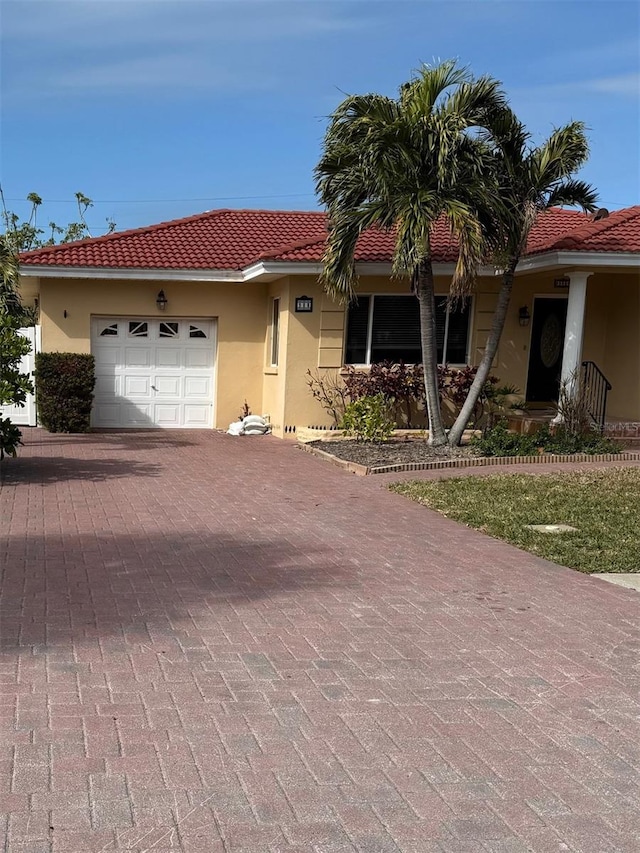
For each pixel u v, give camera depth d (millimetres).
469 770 3842
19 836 3244
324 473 12711
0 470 12562
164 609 6020
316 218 21672
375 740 4113
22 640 5320
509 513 9570
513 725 4316
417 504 10297
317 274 16281
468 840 3289
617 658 5273
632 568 7398
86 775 3699
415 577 7039
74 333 18016
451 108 12977
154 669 4910
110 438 16859
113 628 5590
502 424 15375
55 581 6645
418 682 4840
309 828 3344
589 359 17812
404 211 12258
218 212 21281
